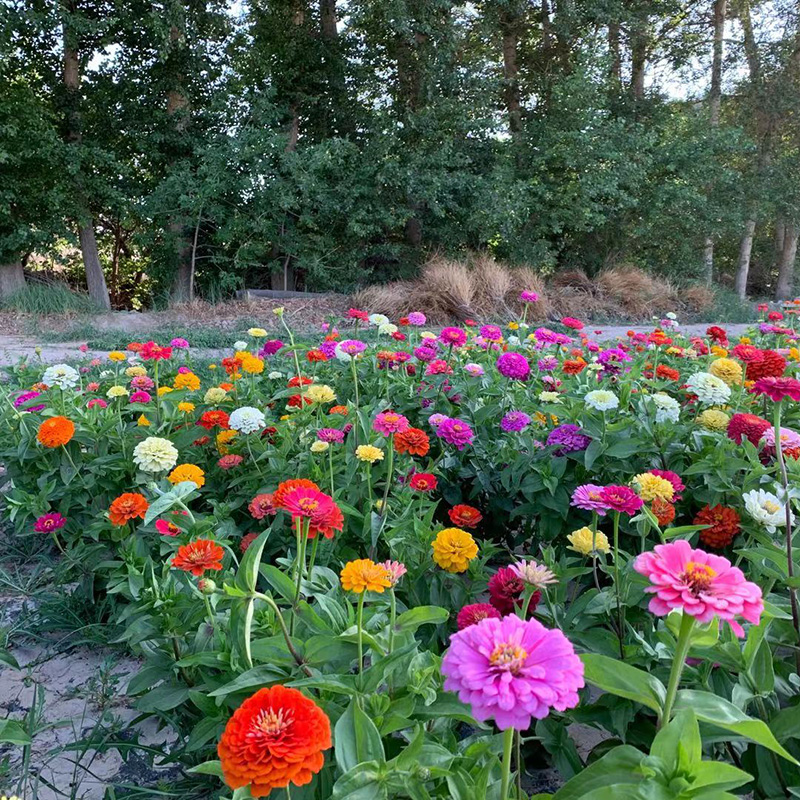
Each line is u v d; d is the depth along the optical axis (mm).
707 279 15555
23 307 10617
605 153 12570
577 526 2449
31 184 10875
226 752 958
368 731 1137
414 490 2305
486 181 12508
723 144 14039
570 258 14742
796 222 15734
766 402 2750
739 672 1306
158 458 2143
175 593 1700
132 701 2023
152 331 9680
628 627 1618
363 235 12203
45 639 2324
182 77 12109
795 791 1161
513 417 2713
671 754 960
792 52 15656
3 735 1452
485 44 14492
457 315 10930
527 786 1667
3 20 9883
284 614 1562
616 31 14414
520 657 860
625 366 3684
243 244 12062
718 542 1943
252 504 2000
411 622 1453
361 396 3605
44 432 2473
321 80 12930
